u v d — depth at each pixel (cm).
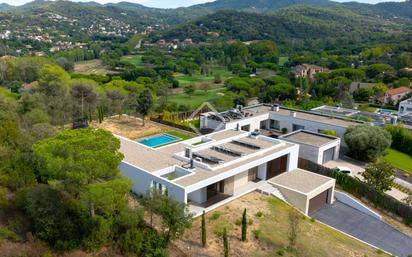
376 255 2869
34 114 4769
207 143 4019
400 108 7956
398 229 3400
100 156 2373
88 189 2323
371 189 3844
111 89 7344
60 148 2380
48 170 2408
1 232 2464
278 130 5994
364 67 12862
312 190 3531
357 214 3638
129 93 7562
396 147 5778
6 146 3244
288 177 3888
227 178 3497
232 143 4172
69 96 6266
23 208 2756
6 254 2308
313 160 4647
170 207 2522
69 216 2605
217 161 3531
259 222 3002
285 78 12188
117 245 2542
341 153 5231
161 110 7500
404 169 4950
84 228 2538
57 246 2434
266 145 4075
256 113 6031
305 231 3022
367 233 3297
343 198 3859
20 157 3119
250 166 3541
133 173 3375
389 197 3684
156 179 3145
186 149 3741
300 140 4888
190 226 2655
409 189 4244
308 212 3569
